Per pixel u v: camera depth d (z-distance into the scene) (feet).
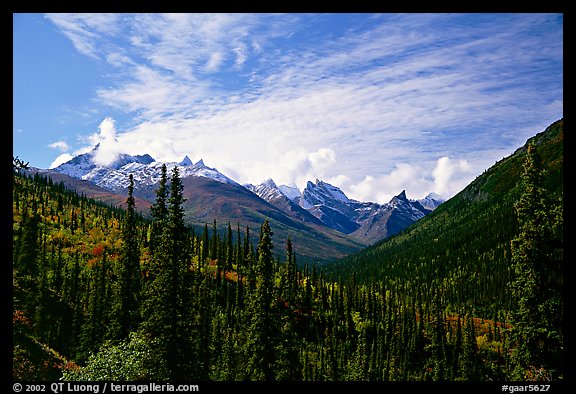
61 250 399.03
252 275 207.51
